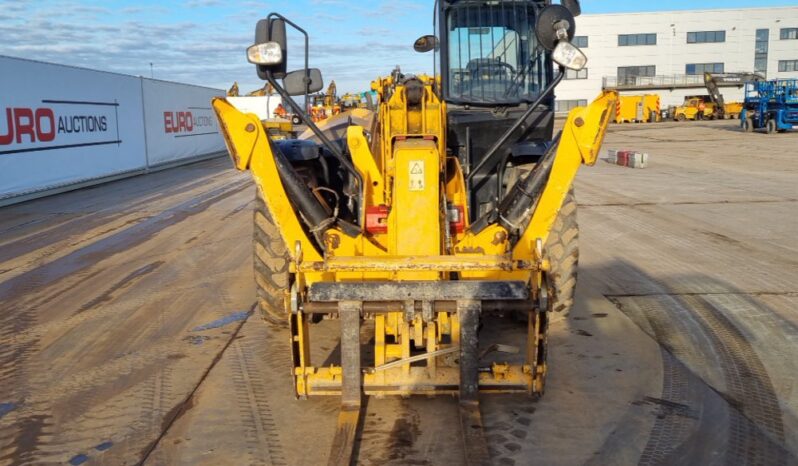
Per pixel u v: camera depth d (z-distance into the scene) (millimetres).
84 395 4211
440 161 4121
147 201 13359
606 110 3750
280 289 5051
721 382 4246
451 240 4227
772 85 32750
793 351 4750
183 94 22719
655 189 13875
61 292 6637
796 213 10555
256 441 3590
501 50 5184
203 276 7172
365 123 6453
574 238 5156
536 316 3668
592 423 3736
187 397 4152
